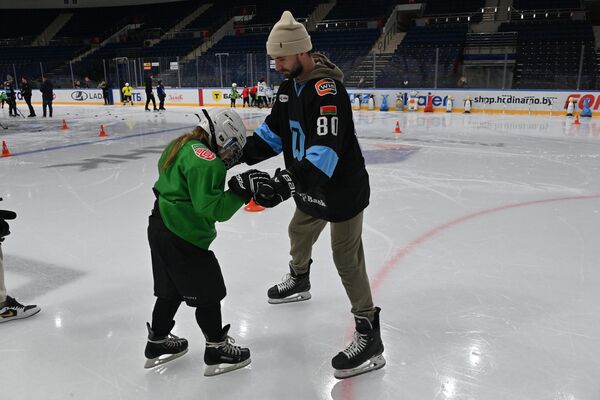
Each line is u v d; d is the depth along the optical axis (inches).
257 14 1184.8
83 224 198.7
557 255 161.0
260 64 895.7
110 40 1291.8
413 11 1103.0
